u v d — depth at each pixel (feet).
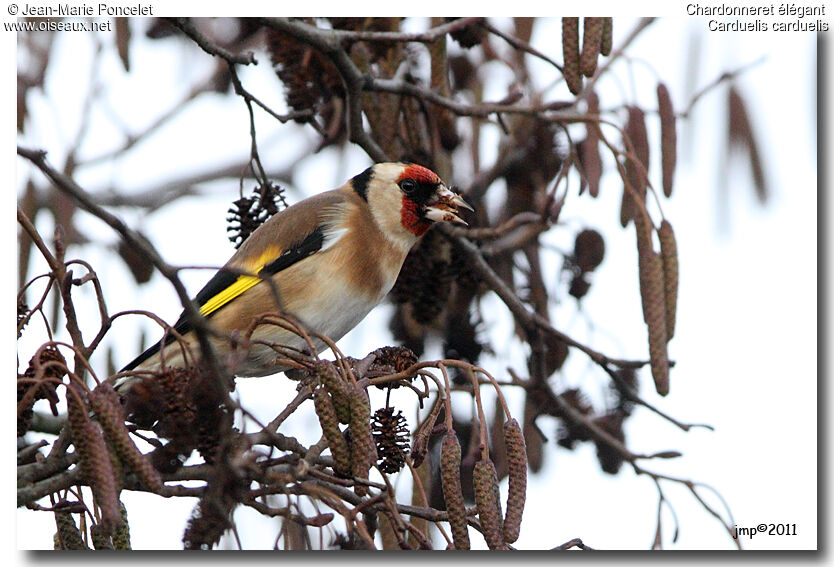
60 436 19.72
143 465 16.70
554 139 37.47
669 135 29.58
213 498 17.38
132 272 33.55
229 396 16.99
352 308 30.42
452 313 34.83
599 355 32.68
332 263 29.68
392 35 30.35
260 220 30.94
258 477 18.42
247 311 28.94
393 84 31.58
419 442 20.43
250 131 30.53
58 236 20.49
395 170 31.58
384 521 22.16
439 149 36.24
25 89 33.40
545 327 32.76
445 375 19.65
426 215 31.17
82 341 20.62
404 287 33.04
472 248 32.63
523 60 38.78
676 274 25.63
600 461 32.89
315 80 33.35
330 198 31.24
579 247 35.42
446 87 34.35
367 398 18.40
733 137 28.66
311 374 20.71
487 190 38.06
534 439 32.35
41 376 17.49
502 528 18.02
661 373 25.18
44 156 15.48
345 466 18.22
